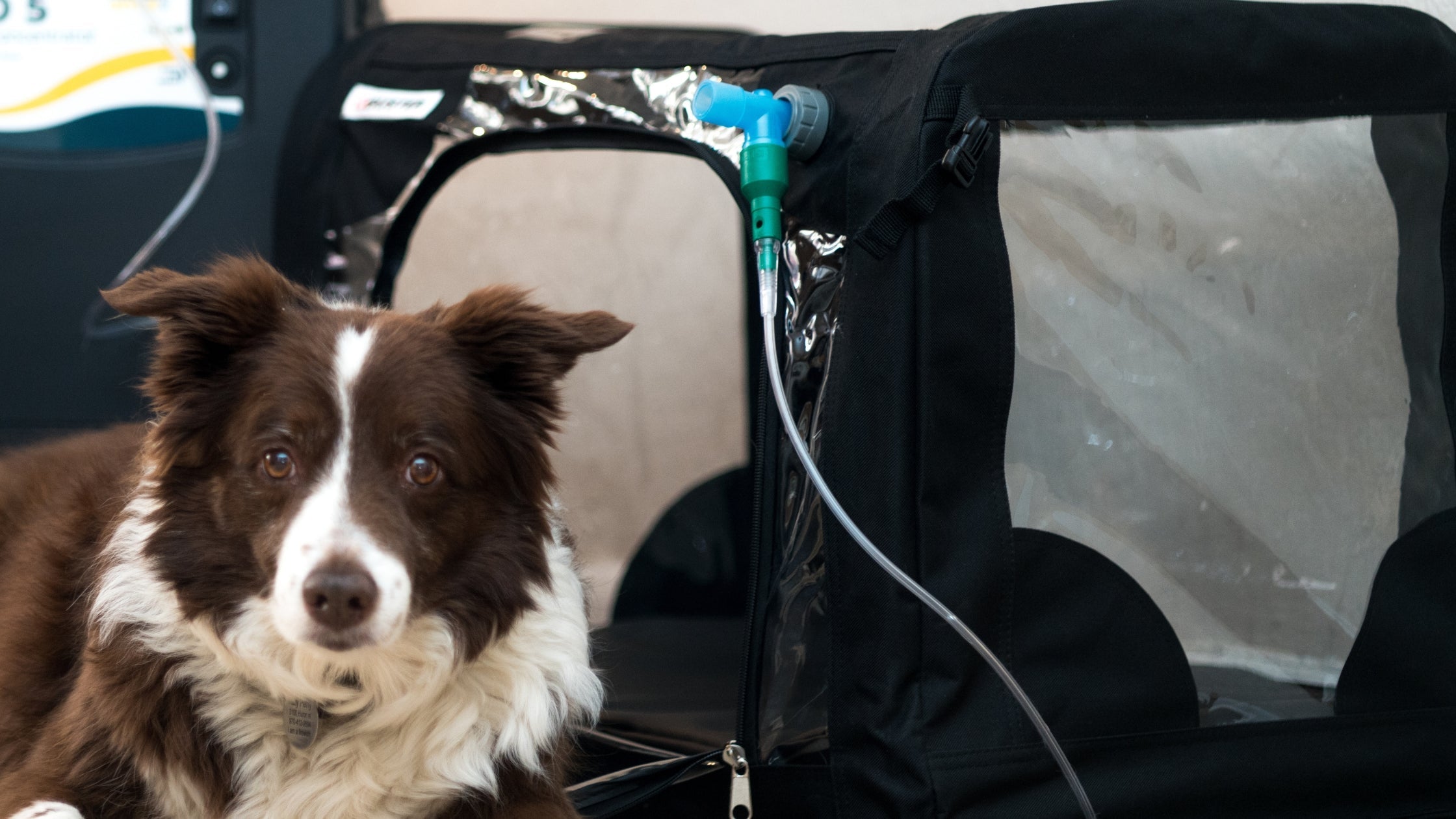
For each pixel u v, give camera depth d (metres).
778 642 2.09
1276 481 2.18
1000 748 1.93
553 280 4.25
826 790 2.03
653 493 4.36
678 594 3.88
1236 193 2.17
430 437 1.81
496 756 1.91
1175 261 2.13
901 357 1.93
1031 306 2.03
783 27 3.97
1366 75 2.24
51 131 3.10
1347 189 2.24
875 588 1.96
